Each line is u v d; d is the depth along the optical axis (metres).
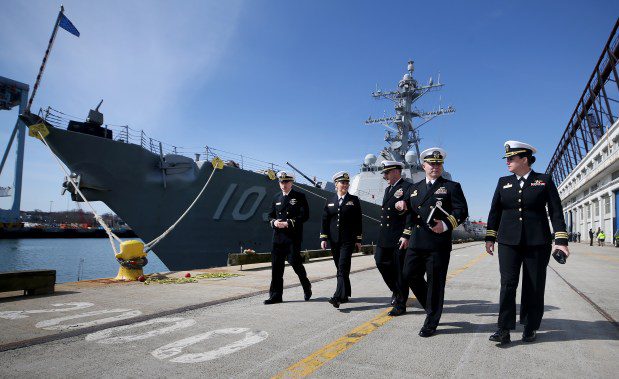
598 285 6.50
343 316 4.06
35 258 29.00
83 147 10.40
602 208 30.97
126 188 11.34
